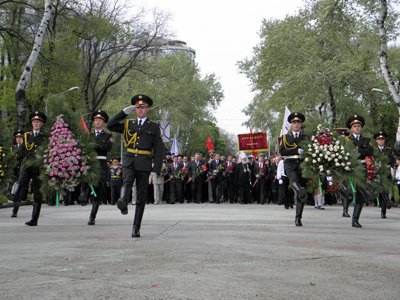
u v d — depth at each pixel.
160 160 8.26
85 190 10.97
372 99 37.47
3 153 12.95
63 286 4.50
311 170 10.02
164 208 17.41
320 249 6.80
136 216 8.12
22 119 22.58
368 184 10.45
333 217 13.48
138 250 6.53
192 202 24.36
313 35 35.78
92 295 4.19
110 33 33.06
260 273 5.11
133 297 4.13
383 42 23.94
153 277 4.86
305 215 14.20
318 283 4.74
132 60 36.19
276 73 35.88
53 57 28.89
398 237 8.53
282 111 38.47
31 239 7.83
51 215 13.95
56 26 30.95
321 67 34.22
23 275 4.97
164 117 54.88
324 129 10.37
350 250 6.80
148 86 48.44
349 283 4.77
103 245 7.02
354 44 37.81
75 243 7.25
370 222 12.03
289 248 6.80
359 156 10.34
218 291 4.35
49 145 9.91
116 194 22.81
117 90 48.47
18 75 30.53
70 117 10.29
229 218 12.35
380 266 5.64
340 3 25.50
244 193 23.17
